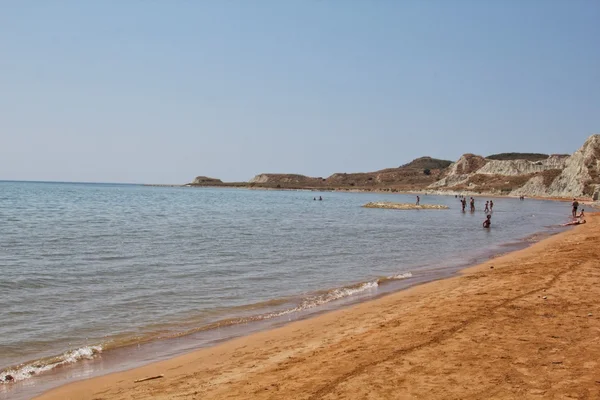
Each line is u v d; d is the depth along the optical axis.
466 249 28.41
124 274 19.19
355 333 10.53
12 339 11.03
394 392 6.80
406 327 10.32
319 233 38.50
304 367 8.31
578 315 10.20
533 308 10.95
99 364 9.55
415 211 78.31
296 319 12.84
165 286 17.03
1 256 23.56
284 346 10.16
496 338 8.88
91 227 40.31
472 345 8.58
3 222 43.16
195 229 40.62
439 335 9.38
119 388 8.16
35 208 66.12
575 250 21.95
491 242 32.25
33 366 9.43
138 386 8.21
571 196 139.75
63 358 9.88
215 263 22.27
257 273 19.89
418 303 13.14
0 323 12.22
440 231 41.19
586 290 12.59
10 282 17.16
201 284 17.50
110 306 14.15
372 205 90.25
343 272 20.38
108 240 31.05
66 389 8.21
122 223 45.41
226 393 7.41
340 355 8.78
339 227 44.88
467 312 11.05
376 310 13.01
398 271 20.61
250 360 9.30
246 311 13.83
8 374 9.00
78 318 12.83
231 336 11.39
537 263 18.47
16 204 75.00
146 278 18.44
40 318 12.77
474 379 7.04
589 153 150.50
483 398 6.39
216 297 15.52
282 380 7.75
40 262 21.88
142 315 13.26
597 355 7.75
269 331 11.68
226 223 48.03
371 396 6.72
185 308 14.08
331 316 12.86
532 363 7.53
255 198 138.62
